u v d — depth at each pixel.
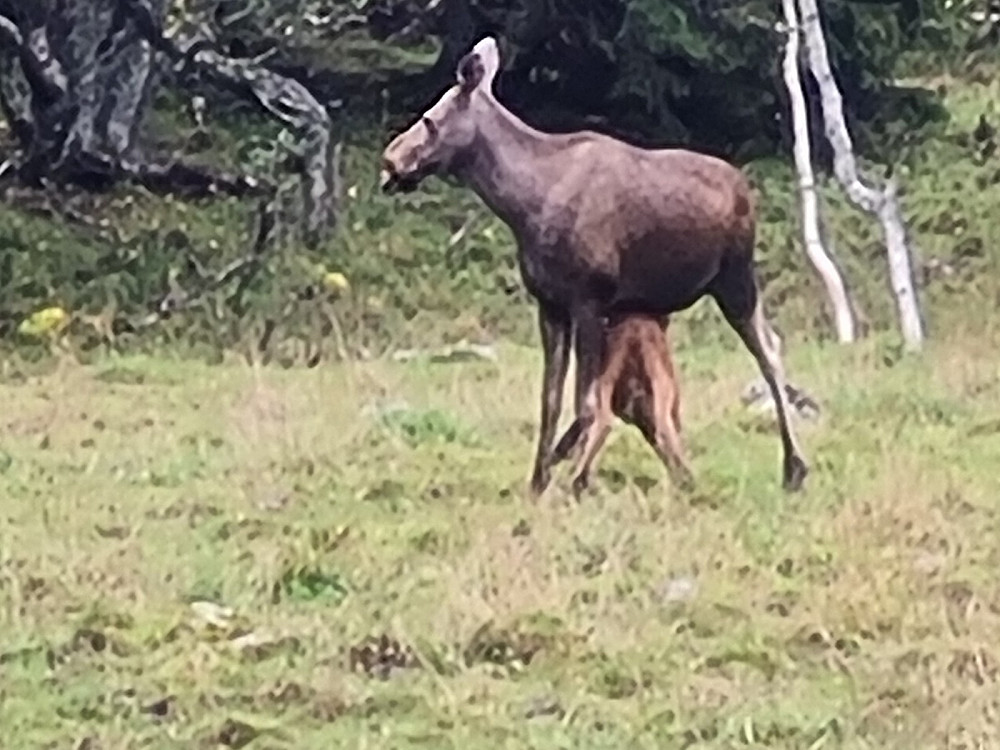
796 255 22.69
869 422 13.75
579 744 8.13
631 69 25.98
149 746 8.26
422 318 21.27
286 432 13.71
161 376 17.44
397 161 11.15
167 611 9.77
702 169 11.33
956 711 8.30
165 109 27.75
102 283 22.47
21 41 25.02
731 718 8.35
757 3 26.02
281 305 21.39
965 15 31.83
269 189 25.20
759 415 13.86
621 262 11.20
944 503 11.32
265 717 8.52
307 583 10.14
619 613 9.49
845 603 9.53
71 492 12.21
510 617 9.37
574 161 11.22
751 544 10.51
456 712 8.46
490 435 13.66
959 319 20.52
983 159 26.38
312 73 28.38
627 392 11.59
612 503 11.20
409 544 10.78
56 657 9.24
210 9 26.17
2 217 24.23
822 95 21.41
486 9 27.25
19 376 18.16
